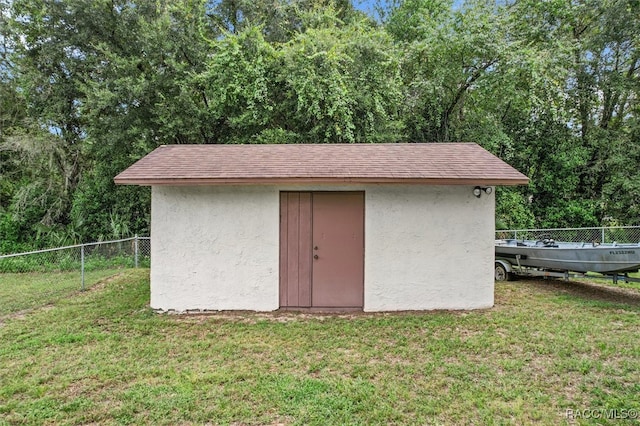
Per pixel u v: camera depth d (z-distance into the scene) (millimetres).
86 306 6336
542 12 12555
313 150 6938
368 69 11188
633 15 11555
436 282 6027
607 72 12648
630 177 12336
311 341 4676
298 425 2936
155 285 6008
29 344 4609
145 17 11797
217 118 11555
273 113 11180
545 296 6820
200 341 4688
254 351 4387
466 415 3062
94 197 12234
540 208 13680
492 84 11906
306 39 10664
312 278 6141
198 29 11789
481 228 6035
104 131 11297
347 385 3535
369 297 6008
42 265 10094
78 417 3051
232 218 6027
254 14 13086
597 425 2924
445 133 13172
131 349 4453
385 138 11406
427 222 6008
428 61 12695
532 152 13672
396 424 2951
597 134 13180
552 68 11594
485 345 4480
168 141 11867
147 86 10930
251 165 6012
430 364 3990
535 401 3262
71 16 11477
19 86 12352
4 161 12391
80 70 11945
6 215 11984
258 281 6043
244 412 3105
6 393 3406
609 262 6402
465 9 12398
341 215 6141
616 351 4262
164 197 5992
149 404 3234
